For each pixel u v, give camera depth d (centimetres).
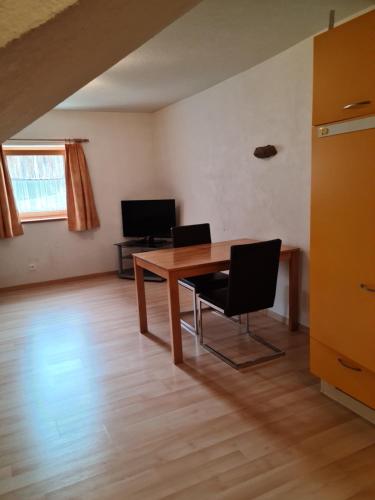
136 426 208
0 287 495
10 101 87
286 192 325
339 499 155
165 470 175
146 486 166
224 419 210
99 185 542
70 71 89
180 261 289
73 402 235
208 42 278
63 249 530
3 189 471
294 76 298
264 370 262
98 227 548
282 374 256
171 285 268
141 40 94
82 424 212
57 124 503
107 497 161
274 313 357
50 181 522
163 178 555
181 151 494
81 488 167
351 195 187
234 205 400
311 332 228
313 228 214
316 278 217
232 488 162
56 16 53
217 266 284
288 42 287
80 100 448
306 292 316
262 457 180
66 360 291
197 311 332
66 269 535
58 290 492
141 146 562
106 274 564
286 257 309
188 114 464
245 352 290
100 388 249
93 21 64
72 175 513
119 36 81
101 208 548
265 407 220
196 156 461
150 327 352
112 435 201
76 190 516
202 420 210
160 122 539
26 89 83
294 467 173
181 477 170
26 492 166
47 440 200
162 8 77
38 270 517
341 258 198
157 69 337
